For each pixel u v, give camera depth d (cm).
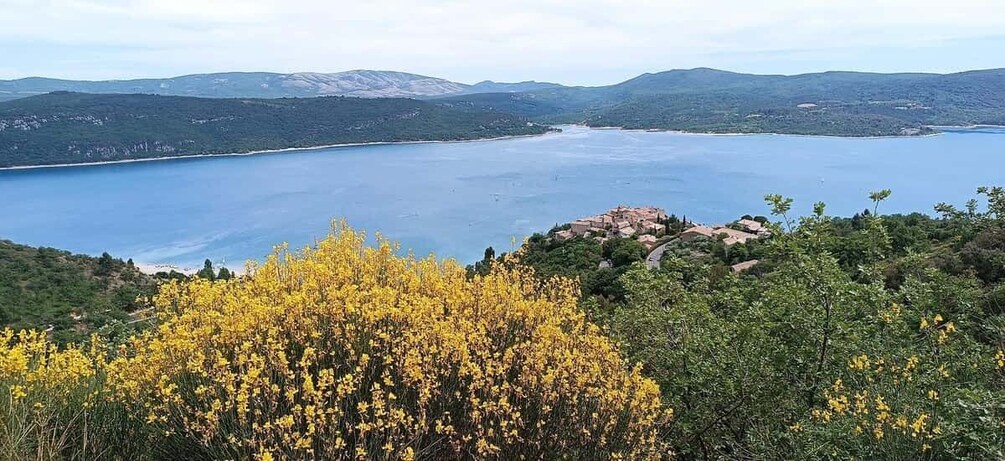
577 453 485
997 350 615
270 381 429
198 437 415
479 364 490
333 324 492
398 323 500
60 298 4891
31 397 441
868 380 571
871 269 723
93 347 562
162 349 462
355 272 606
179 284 636
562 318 607
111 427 452
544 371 499
